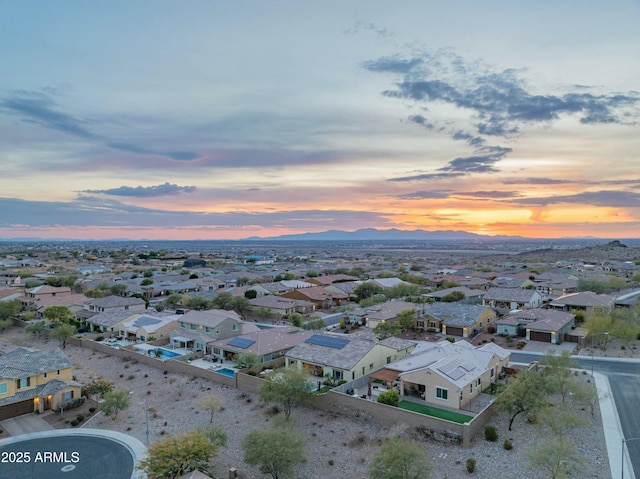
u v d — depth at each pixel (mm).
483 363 65500
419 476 40594
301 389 57219
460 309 105500
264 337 82375
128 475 45219
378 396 58594
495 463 45281
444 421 49625
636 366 74500
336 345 72750
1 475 45000
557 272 192125
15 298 131750
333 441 51406
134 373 74938
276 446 43469
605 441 49062
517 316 100125
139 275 198250
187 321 92750
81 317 113938
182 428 55812
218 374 68812
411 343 79812
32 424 57250
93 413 60250
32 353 67750
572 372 70250
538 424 52344
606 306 110312
